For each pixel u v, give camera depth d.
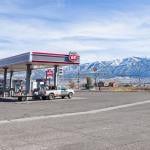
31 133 13.76
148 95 44.31
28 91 38.66
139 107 26.12
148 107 26.03
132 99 35.28
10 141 12.01
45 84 46.38
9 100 38.00
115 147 11.01
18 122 17.44
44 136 13.05
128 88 78.38
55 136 13.05
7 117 19.73
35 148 10.84
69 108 25.75
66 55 38.78
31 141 12.02
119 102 31.28
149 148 10.86
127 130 14.52
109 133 13.75
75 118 19.14
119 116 19.97
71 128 15.13
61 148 10.84
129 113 21.70
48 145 11.31
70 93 39.81
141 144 11.49
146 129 14.82
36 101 35.16
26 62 37.00
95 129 14.83
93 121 17.64
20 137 12.82
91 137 12.84
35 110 24.27
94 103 30.50
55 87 39.50
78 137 12.84
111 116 20.02
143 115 20.42
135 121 17.53
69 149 10.69
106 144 11.49
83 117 19.64
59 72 44.31
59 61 38.16
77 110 24.11
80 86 88.25
